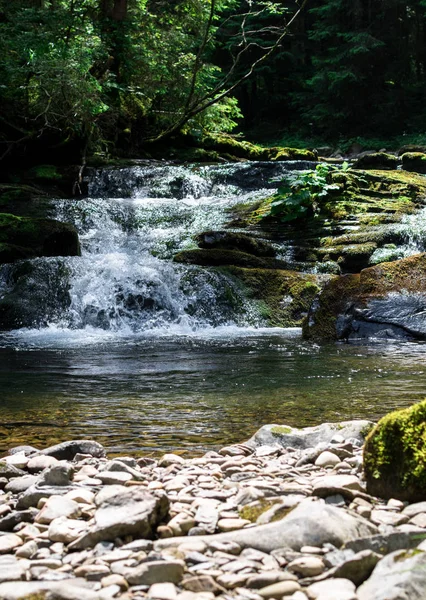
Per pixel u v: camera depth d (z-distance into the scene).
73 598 1.80
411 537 2.10
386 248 13.21
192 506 2.60
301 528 2.18
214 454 3.65
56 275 11.47
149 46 23.56
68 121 18.98
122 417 4.83
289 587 1.86
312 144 33.69
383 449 2.73
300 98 35.09
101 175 18.97
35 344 9.12
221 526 2.35
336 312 9.27
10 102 19.44
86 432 4.41
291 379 6.29
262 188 18.78
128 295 11.31
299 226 14.47
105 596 1.82
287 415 4.81
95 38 19.94
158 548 2.20
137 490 2.49
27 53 17.31
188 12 24.98
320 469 3.20
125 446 4.05
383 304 9.13
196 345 8.85
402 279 9.38
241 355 7.89
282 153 22.77
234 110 26.83
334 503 2.59
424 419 2.72
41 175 18.62
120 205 16.17
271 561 2.05
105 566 2.05
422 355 7.65
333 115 32.94
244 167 19.00
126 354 8.10
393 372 6.58
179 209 16.11
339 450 3.39
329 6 33.69
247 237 13.38
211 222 15.16
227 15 35.91
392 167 20.55
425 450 2.65
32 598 1.80
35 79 19.14
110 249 14.07
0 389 5.96
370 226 13.99
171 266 11.80
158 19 25.06
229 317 11.30
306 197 14.52
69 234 13.12
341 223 14.23
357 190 15.79
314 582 1.92
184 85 23.38
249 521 2.40
